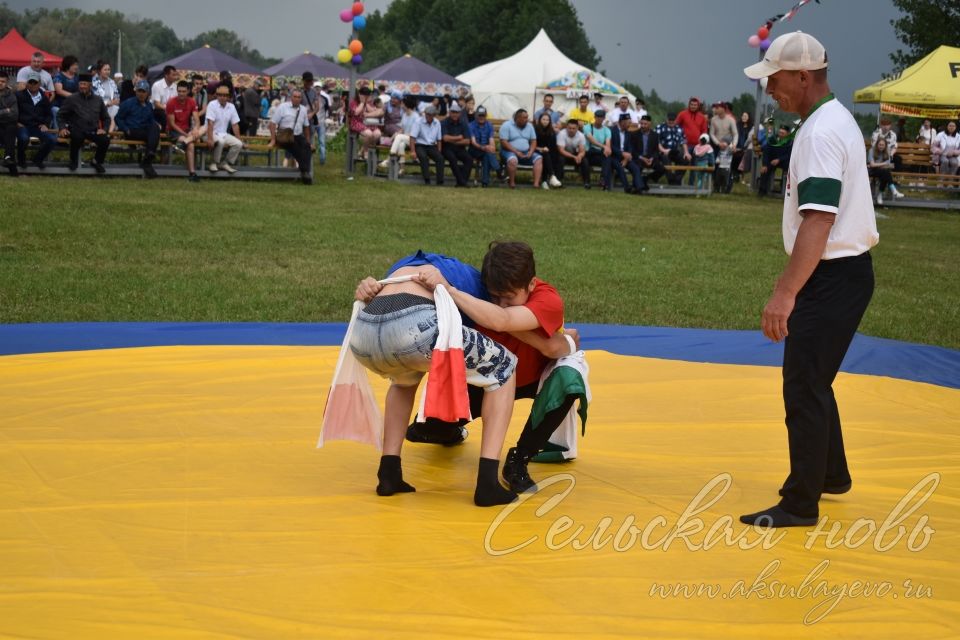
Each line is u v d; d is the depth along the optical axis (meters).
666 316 9.05
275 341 6.85
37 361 5.88
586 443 4.77
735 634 2.81
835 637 2.82
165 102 19.00
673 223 16.50
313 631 2.71
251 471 4.13
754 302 9.91
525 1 92.00
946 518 3.88
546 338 4.02
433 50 102.75
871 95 27.44
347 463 4.32
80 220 12.10
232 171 18.30
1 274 9.05
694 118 23.09
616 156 21.39
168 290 8.90
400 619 2.80
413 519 3.63
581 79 38.62
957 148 24.11
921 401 5.85
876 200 22.61
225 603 2.87
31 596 2.86
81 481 3.91
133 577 3.02
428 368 3.81
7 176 15.89
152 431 4.62
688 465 4.48
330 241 12.08
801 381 3.73
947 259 14.35
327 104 24.47
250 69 32.88
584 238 13.89
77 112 16.38
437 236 13.01
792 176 3.75
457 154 20.20
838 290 3.70
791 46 3.67
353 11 20.91
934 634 2.86
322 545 3.33
